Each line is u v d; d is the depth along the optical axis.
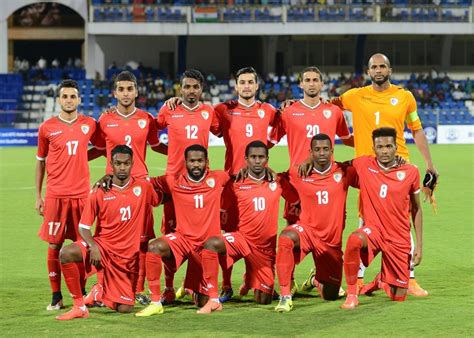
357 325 7.33
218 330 7.22
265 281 8.31
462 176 22.23
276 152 31.11
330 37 43.31
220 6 39.53
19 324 7.54
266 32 39.78
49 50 48.66
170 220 8.80
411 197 8.42
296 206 8.83
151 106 38.78
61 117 8.75
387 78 8.89
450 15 40.22
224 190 8.38
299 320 7.57
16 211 16.11
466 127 36.66
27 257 11.38
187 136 8.83
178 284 9.49
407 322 7.43
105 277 8.05
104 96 37.44
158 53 42.66
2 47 41.62
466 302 8.27
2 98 39.69
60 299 8.26
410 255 8.40
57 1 40.81
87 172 8.80
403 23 40.12
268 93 39.53
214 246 8.05
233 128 8.88
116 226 8.00
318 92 8.88
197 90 8.78
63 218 8.66
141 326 7.41
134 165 8.85
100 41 42.12
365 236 8.20
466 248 11.70
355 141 9.12
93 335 7.09
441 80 41.69
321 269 8.43
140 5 39.19
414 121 9.12
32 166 25.84
